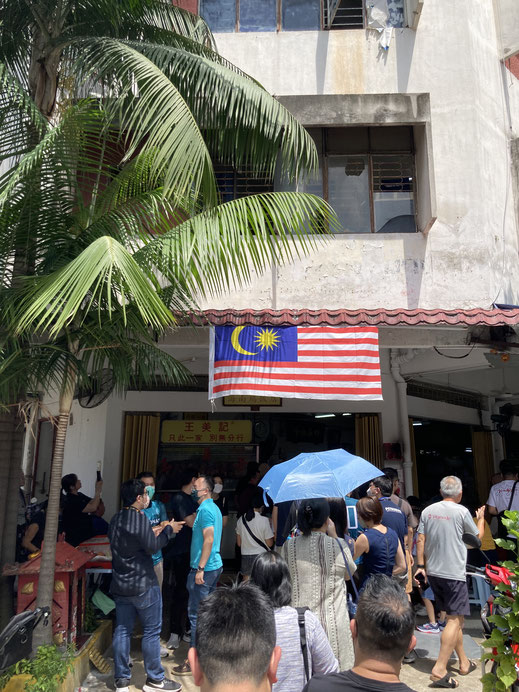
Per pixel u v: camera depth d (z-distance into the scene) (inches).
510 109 361.1
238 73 257.4
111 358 207.6
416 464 396.5
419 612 278.4
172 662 219.8
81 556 212.7
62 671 170.4
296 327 251.8
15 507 211.2
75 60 226.7
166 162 174.6
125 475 362.9
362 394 245.9
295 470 172.7
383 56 337.7
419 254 315.0
